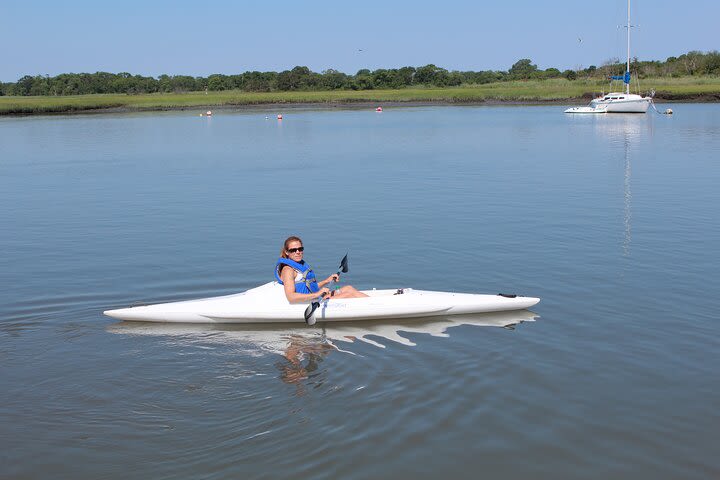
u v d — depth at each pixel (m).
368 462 5.61
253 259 12.29
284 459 5.65
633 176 22.16
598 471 5.51
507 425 6.18
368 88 115.06
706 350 7.80
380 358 7.77
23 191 20.94
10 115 74.88
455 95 88.00
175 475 5.46
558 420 6.27
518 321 8.96
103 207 17.95
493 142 35.31
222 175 23.94
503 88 97.75
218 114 72.44
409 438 5.96
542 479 5.41
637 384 6.98
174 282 10.94
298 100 92.56
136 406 6.59
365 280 10.93
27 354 7.94
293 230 14.66
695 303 9.41
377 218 15.83
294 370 7.44
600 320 8.87
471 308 9.27
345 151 31.75
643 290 10.05
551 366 7.44
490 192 19.36
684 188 19.45
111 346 8.21
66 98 98.94
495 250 12.66
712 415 6.34
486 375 7.23
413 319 9.23
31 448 5.86
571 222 15.03
